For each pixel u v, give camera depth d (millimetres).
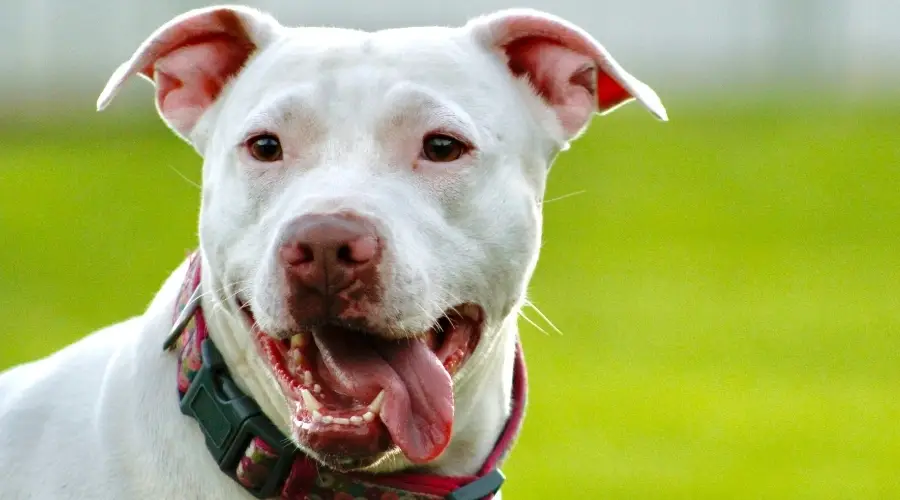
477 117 5621
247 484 5320
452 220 5508
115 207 27172
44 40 59562
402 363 5285
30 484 5648
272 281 5105
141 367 5582
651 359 17203
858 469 12969
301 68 5582
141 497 5457
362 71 5551
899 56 85125
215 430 5336
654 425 14211
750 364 17234
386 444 5180
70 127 40906
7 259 21938
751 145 39938
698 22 85562
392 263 5113
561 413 14414
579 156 36781
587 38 5883
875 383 16531
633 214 29188
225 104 5852
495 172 5637
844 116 47781
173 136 38344
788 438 14070
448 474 5680
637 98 5789
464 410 5641
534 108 6047
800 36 86250
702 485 12242
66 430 5691
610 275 22875
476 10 71625
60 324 16938
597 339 18156
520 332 18375
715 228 28078
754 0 86250
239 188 5531
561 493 11703
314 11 68188
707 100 56719
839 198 32062
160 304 5801
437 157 5535
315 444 5047
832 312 20719
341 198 5188
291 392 5168
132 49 61344
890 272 24109
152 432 5461
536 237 5855
